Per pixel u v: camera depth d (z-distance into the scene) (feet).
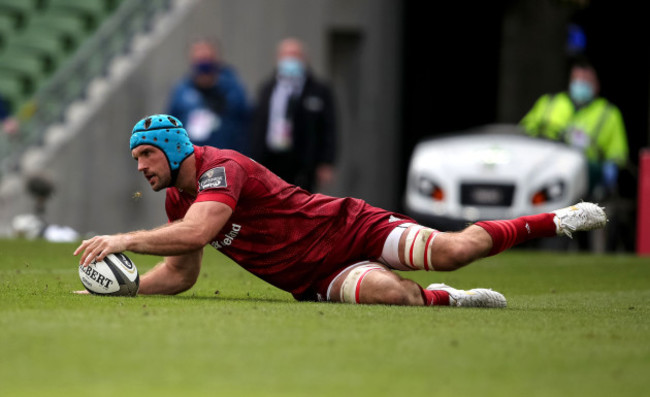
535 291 91.81
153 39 219.20
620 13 270.67
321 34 255.09
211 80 164.35
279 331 51.49
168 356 44.29
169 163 65.16
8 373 40.60
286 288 68.85
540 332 54.03
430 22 280.31
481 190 157.17
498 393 38.63
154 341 47.65
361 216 67.67
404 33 280.51
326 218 67.00
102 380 39.50
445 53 280.72
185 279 71.51
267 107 158.51
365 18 262.67
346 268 67.10
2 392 37.22
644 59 272.31
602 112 162.09
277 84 158.40
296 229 66.85
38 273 94.84
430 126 282.97
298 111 158.20
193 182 66.13
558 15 231.91
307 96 158.51
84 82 209.97
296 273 67.56
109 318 54.75
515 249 183.62
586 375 42.27
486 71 276.62
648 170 165.99
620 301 80.12
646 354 47.55
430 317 58.75
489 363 44.37
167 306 61.52
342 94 266.16
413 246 66.23
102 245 66.59
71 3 221.05
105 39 213.25
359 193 267.39
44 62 213.05
